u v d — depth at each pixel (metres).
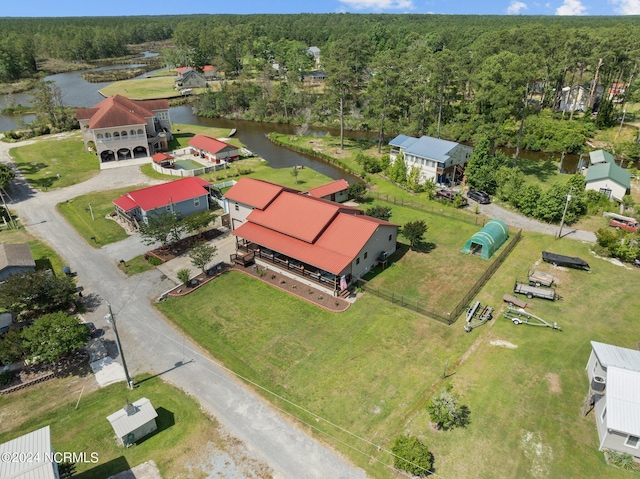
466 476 22.56
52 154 79.81
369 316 35.22
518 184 56.41
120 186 65.19
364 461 23.55
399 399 27.39
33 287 33.69
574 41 88.12
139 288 39.69
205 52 180.00
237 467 23.38
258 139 95.56
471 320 34.66
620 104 101.25
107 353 31.80
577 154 78.94
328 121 102.94
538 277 39.03
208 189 56.75
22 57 170.00
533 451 23.81
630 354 26.89
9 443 22.00
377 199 60.16
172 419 26.38
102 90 142.12
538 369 29.58
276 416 26.45
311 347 32.00
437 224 52.12
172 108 126.19
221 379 29.36
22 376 29.66
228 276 41.28
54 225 52.75
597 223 51.25
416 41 155.25
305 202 44.03
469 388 28.06
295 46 167.12
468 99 102.19
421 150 63.22
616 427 22.44
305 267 40.38
